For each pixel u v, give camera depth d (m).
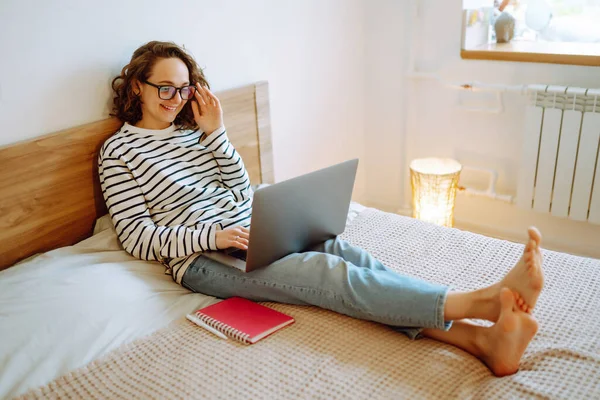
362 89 2.61
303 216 1.35
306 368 1.10
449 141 2.46
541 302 1.30
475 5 2.29
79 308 1.22
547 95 2.06
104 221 1.56
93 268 1.35
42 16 1.38
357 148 2.68
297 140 2.32
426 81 2.43
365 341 1.18
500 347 1.07
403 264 1.48
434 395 1.02
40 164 1.41
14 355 1.10
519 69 2.18
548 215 2.30
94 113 1.55
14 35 1.34
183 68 1.55
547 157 2.14
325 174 1.34
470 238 1.60
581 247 2.25
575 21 2.25
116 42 1.56
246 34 1.96
